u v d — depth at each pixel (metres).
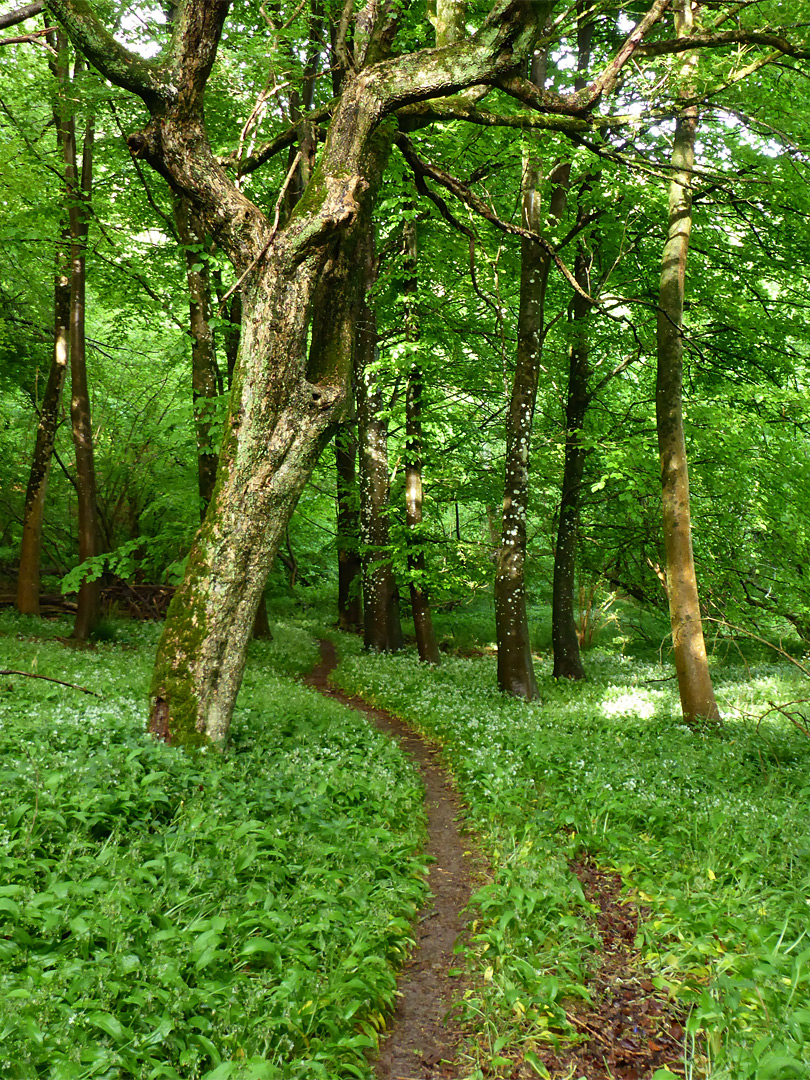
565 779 8.88
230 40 11.98
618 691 16.22
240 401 7.98
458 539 20.05
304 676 17.94
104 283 19.16
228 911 4.82
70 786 5.89
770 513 18.72
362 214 8.42
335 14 14.38
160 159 7.74
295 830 6.35
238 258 7.89
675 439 12.52
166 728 7.92
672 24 15.15
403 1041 4.51
